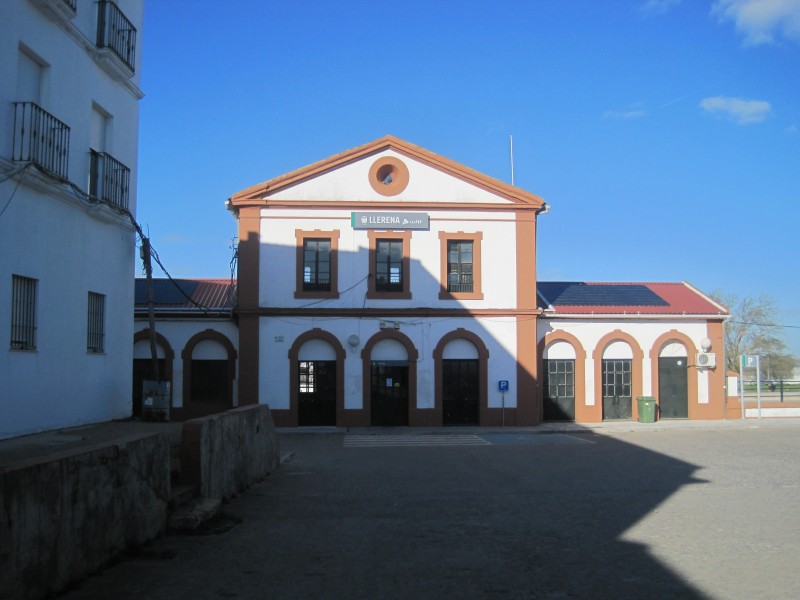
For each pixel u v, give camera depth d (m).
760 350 57.69
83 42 13.16
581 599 6.57
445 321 28.39
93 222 13.80
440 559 7.98
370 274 28.19
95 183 13.67
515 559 7.99
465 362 28.66
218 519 9.86
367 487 13.37
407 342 28.19
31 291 11.75
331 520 10.15
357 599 6.52
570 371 29.98
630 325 30.28
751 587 6.96
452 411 28.47
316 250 28.41
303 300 27.97
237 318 28.41
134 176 15.67
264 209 28.16
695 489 13.05
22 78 11.55
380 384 28.28
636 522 10.05
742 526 9.79
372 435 25.73
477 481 14.13
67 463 6.41
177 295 29.88
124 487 7.69
